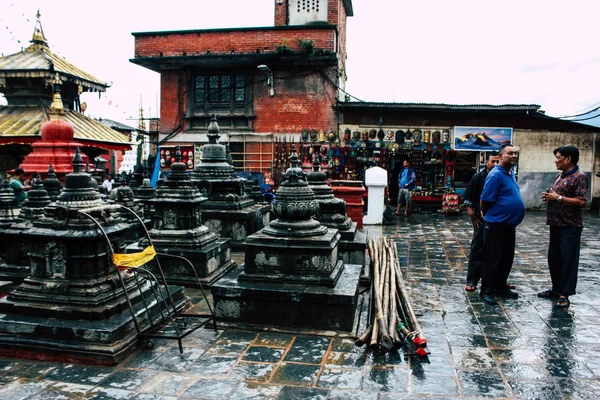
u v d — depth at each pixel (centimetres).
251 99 1916
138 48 1891
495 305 648
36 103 1641
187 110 1956
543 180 1902
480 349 496
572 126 1883
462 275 826
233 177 1046
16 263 734
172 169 779
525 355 481
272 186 1884
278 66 1883
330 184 1152
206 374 438
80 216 509
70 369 449
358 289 638
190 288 718
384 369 448
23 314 502
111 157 3083
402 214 1752
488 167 743
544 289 730
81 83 1725
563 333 542
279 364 458
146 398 396
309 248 564
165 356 476
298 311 546
